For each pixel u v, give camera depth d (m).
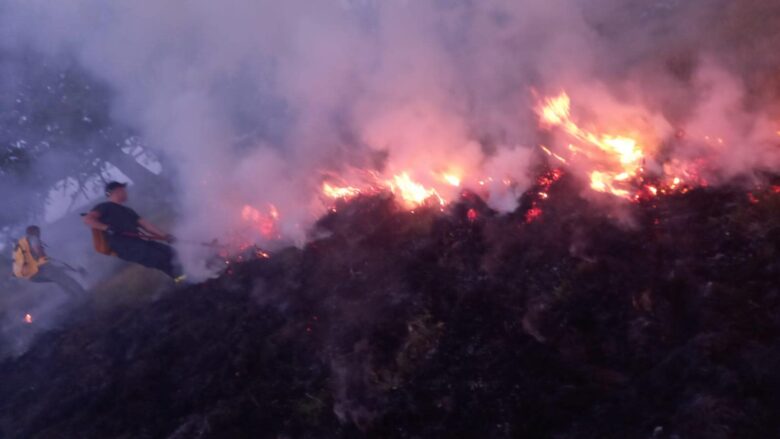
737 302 3.59
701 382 3.29
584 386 3.62
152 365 5.51
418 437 3.84
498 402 3.81
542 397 3.67
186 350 5.60
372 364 4.37
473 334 4.27
